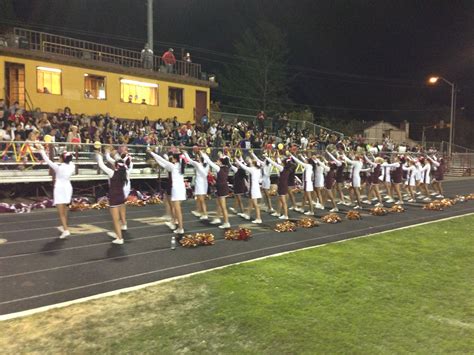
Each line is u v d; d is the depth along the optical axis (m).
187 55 27.69
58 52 23.44
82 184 16.05
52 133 15.67
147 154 17.78
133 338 4.97
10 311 5.73
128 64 25.05
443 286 7.02
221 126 24.44
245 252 9.11
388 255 9.03
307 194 14.16
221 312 5.77
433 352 4.78
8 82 18.91
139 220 12.53
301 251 9.23
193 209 14.84
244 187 13.38
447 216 14.91
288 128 30.48
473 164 41.50
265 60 53.03
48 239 9.91
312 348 4.83
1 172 14.00
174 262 8.20
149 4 25.02
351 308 6.02
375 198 19.23
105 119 19.47
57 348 4.71
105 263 8.06
